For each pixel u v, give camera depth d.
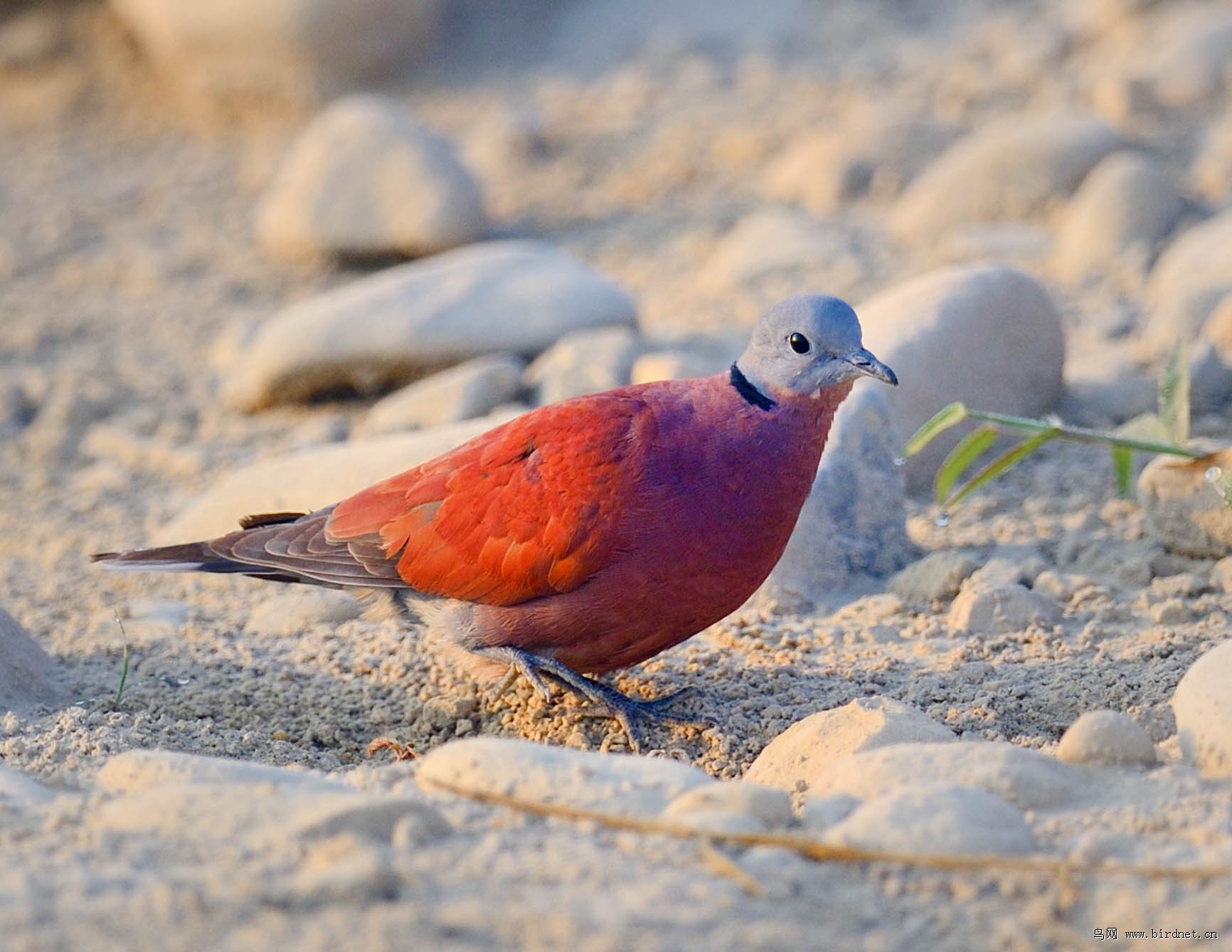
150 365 17.78
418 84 25.50
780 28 25.75
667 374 13.37
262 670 10.38
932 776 7.13
